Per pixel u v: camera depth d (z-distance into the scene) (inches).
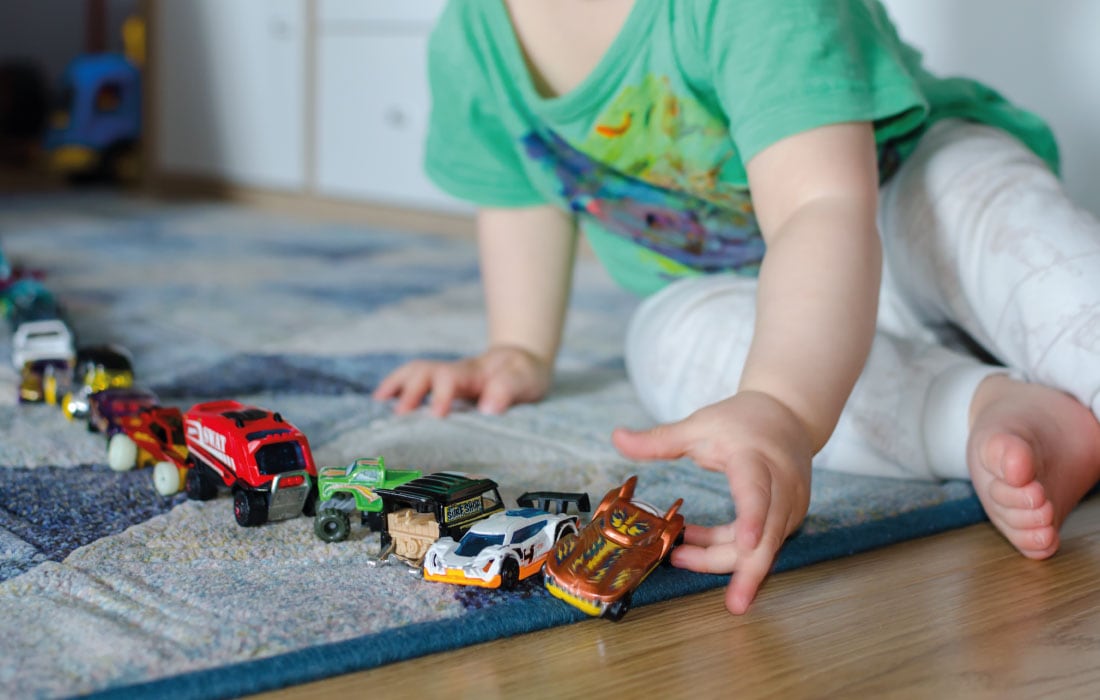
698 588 26.5
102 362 41.4
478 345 55.5
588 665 22.8
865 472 35.4
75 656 22.2
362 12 105.3
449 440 38.6
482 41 39.4
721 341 37.1
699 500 32.6
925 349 35.9
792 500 25.6
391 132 105.0
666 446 26.6
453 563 25.5
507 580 25.4
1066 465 30.3
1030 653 23.6
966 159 37.2
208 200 125.6
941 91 41.6
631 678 22.3
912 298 39.6
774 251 30.4
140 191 132.2
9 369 47.4
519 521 26.3
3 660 22.0
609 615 24.4
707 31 33.9
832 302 28.7
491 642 23.8
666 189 40.4
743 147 32.7
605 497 26.5
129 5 175.6
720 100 35.1
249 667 21.7
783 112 31.6
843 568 28.4
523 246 45.0
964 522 31.7
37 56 180.1
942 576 27.9
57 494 32.0
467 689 21.7
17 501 31.3
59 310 52.3
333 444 37.9
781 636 24.3
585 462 36.3
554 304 45.6
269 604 24.8
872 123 33.8
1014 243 34.4
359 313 63.4
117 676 21.4
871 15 37.0
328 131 111.9
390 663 22.6
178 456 32.4
